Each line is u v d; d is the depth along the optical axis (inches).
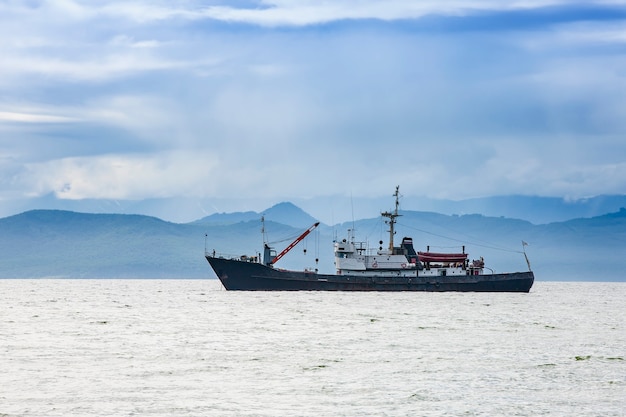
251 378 5226.4
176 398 4594.0
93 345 6929.1
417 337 7677.2
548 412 4323.3
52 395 4653.1
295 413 4256.9
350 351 6560.0
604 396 4709.6
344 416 4202.8
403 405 4456.2
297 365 5762.8
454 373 5433.1
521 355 6333.7
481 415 4252.0
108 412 4249.5
